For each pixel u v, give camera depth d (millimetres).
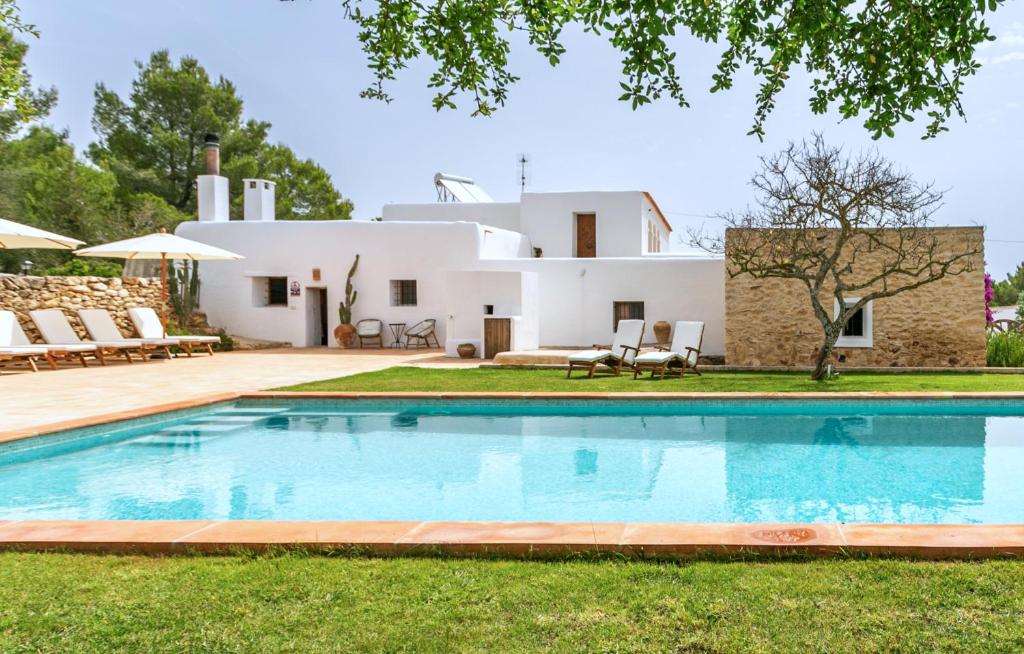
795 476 6117
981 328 13133
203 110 31688
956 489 5664
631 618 2562
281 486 5879
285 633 2471
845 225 11445
